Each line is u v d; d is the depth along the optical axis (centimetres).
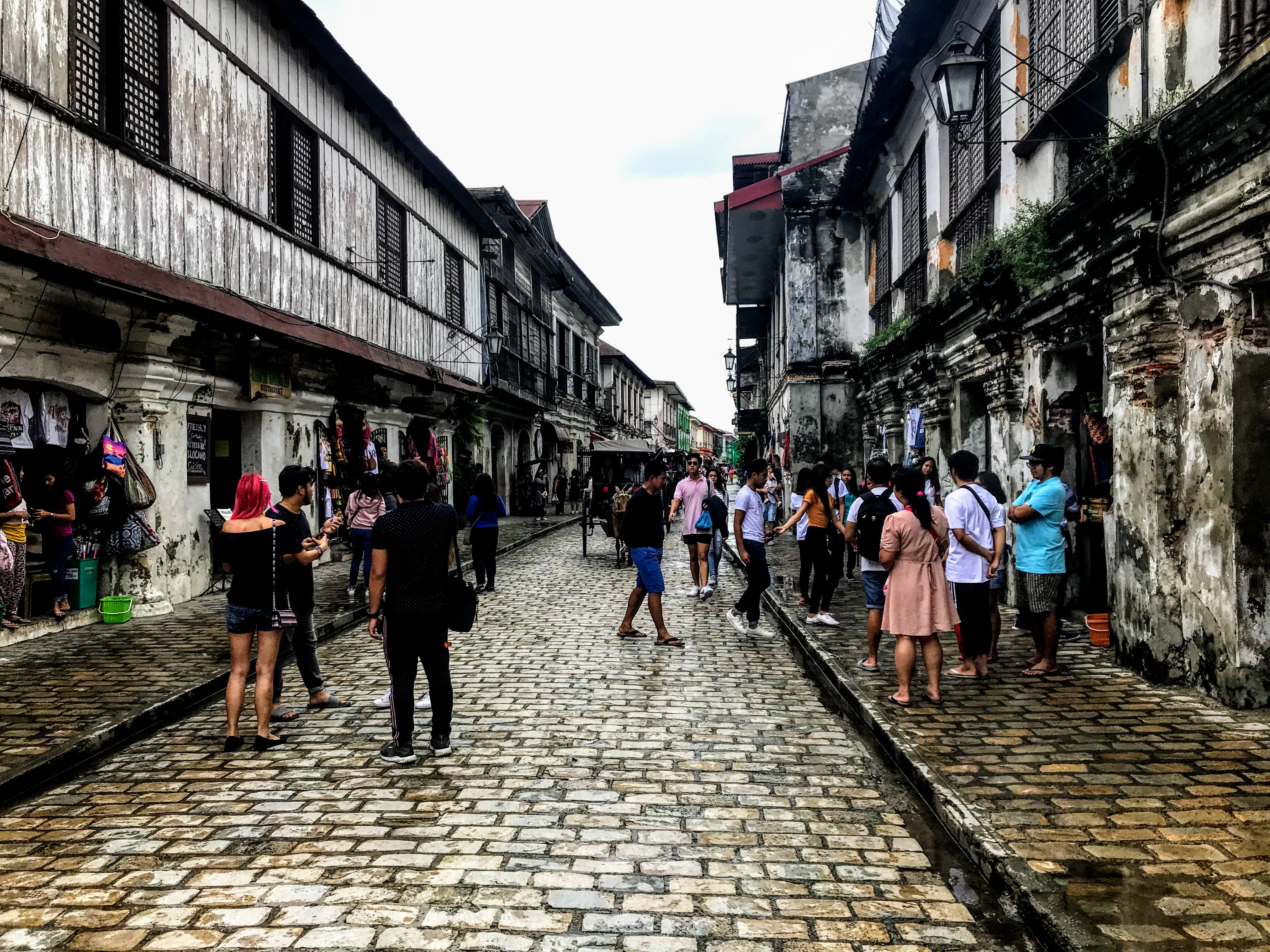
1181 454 585
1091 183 616
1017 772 440
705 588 1127
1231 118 473
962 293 952
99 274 682
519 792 445
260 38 1110
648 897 332
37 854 370
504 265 2409
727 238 2381
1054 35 774
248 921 312
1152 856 342
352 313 1395
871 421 1777
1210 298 542
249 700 630
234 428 1151
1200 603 570
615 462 3266
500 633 889
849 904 327
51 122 725
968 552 644
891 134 1389
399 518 496
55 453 820
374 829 397
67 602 829
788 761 496
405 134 1547
